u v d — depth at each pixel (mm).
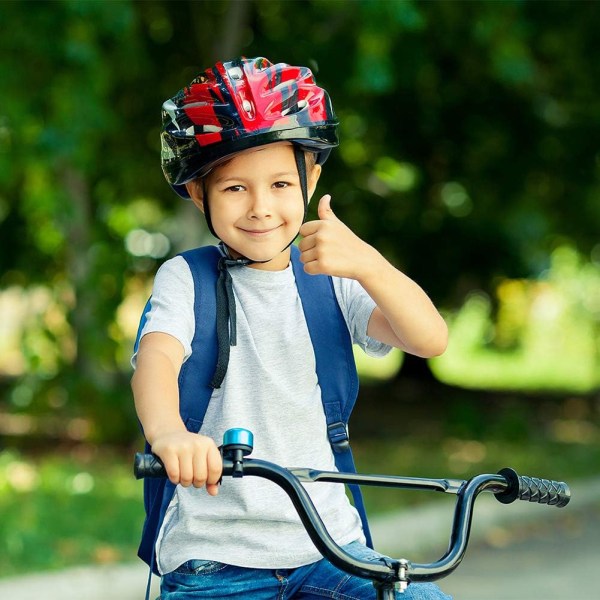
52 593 11062
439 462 20656
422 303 4449
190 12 22766
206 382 4641
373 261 4332
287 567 4590
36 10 16688
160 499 4684
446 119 25094
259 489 4625
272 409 4668
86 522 13953
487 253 29094
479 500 16062
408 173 26359
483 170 25688
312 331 4754
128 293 21625
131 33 18875
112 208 22500
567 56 22625
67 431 23250
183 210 20375
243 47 21328
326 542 3863
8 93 16734
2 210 22922
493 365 49344
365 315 4758
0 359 42969
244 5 20047
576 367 48812
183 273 4734
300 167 4680
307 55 20750
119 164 22641
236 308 4730
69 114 16719
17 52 17188
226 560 4566
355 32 19219
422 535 14469
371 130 25094
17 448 21203
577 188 25297
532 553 14031
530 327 51625
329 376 4762
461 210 27016
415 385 37594
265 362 4688
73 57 16484
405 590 4160
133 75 21281
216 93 4527
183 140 4609
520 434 24562
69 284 21094
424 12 19594
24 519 13914
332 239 4277
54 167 18000
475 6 18922
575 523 16016
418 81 23016
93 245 20516
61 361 21125
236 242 4672
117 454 20562
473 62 22156
